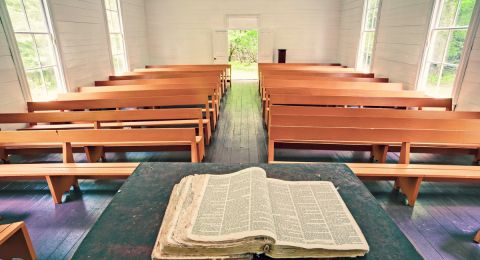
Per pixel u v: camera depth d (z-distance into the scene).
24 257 1.47
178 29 8.91
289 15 8.73
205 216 0.75
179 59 9.20
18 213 2.17
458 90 3.44
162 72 5.88
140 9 8.27
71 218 2.11
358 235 0.72
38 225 2.04
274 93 3.91
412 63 4.50
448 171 2.14
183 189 0.91
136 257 0.68
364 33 6.83
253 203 0.78
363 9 6.69
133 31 7.69
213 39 8.98
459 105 3.44
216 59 9.18
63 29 4.44
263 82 4.89
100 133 2.29
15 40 3.41
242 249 0.66
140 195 0.96
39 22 3.99
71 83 4.66
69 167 2.24
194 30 8.93
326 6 8.60
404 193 2.32
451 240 1.88
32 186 2.58
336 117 2.58
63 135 2.29
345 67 6.74
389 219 0.84
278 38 8.95
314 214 0.79
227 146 3.51
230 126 4.32
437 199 2.35
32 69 3.85
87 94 3.86
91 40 5.34
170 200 0.89
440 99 3.38
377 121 2.57
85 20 5.12
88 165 2.28
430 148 2.88
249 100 6.22
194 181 0.95
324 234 0.71
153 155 3.27
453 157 3.21
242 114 5.03
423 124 2.53
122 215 0.85
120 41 7.02
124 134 2.29
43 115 2.86
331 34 8.87
